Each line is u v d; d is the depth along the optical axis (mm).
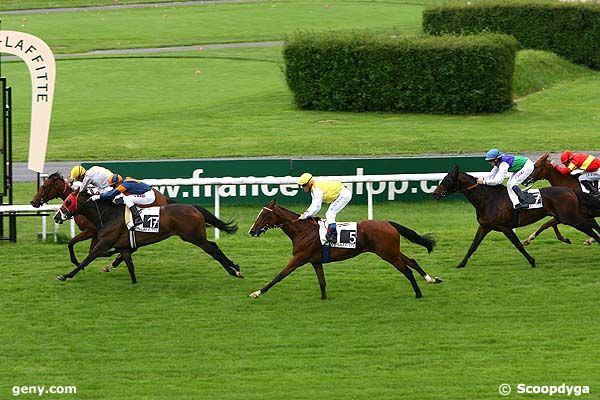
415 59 42031
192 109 43844
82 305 20047
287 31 66812
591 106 43188
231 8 77188
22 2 81562
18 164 33531
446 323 19047
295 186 27391
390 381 16375
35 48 23906
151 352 17766
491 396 15766
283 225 19812
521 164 21547
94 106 45031
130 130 39219
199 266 22594
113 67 54844
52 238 24969
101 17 73812
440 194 21594
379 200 27859
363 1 79125
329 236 19547
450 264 22562
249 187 27391
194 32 67250
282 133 38062
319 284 20828
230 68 54250
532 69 47812
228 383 16359
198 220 20500
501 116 41375
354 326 18906
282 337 18391
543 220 26203
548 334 18453
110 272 22156
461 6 51688
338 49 42656
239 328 18844
